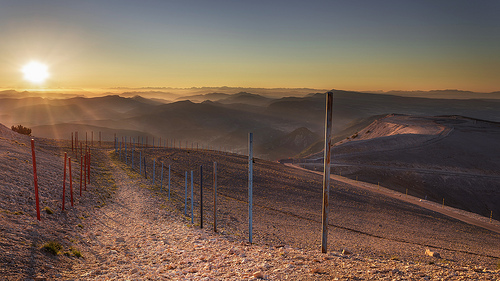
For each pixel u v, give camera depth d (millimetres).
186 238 21922
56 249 14164
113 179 59062
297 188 90375
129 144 147875
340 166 166125
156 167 94125
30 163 40219
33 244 14047
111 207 33594
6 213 18109
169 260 15477
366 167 163375
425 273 11328
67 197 29906
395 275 10984
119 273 12508
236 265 13859
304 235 42562
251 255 16031
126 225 26422
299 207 69500
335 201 79188
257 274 11422
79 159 73250
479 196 139375
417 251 39469
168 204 42594
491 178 153625
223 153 160875
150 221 29203
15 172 30609
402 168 164000
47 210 21891
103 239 20250
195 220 33625
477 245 52938
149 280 11406
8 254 11922
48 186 31109
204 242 20609
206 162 117438
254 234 34469
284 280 10961
